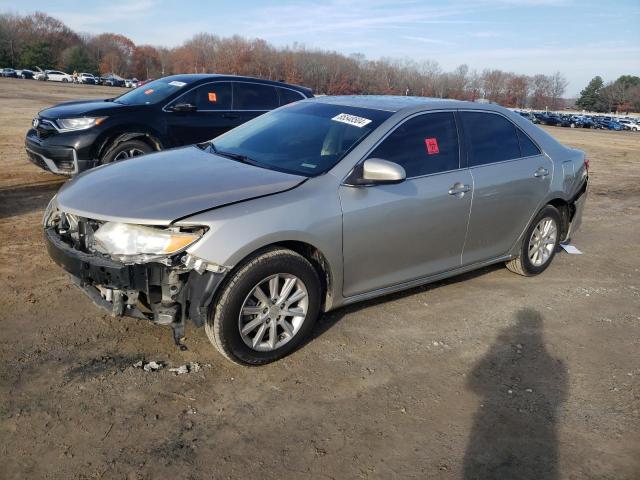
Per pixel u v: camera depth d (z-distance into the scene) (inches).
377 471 108.7
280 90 358.0
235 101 339.0
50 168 291.7
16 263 194.9
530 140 207.6
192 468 106.0
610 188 461.4
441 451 115.5
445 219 171.8
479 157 185.8
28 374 130.6
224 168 153.9
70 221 138.4
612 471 112.7
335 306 154.6
